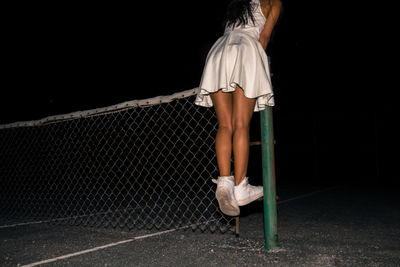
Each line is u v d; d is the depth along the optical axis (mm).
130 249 2787
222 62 1756
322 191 7238
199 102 1993
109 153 10789
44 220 4496
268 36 1895
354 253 2469
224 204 1695
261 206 4773
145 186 9461
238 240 2939
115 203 6172
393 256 2383
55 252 2805
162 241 3035
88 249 2859
